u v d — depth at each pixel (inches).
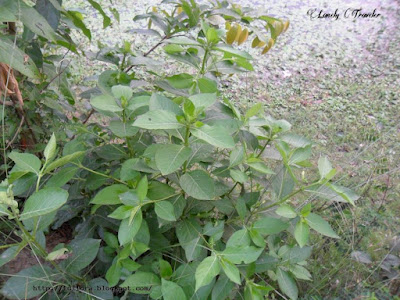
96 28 248.4
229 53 65.2
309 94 204.2
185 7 83.5
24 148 92.0
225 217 78.5
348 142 159.5
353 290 81.1
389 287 81.3
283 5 325.1
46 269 60.0
